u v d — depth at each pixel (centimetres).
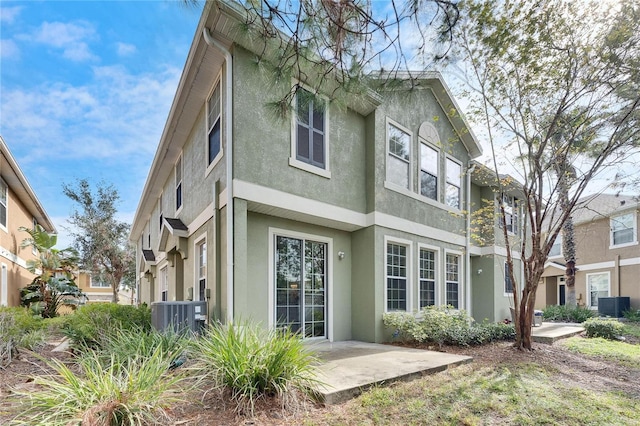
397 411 412
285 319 744
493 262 1291
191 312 670
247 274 691
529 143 762
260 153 675
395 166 936
